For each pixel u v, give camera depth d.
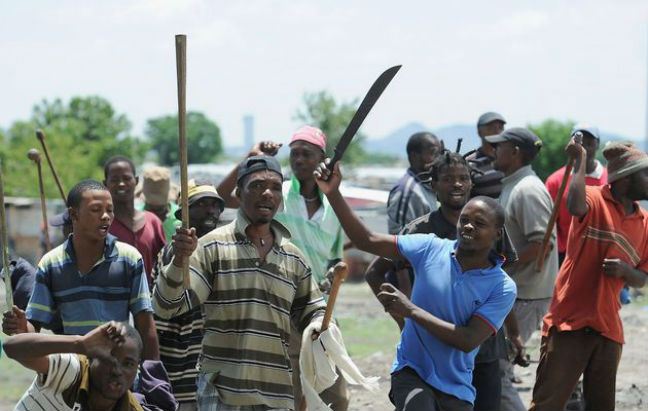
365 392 11.92
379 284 8.99
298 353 8.82
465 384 7.40
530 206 9.97
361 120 7.19
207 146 147.62
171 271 6.98
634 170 8.69
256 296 7.37
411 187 10.27
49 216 41.88
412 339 7.40
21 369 16.19
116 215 9.88
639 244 8.95
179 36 6.64
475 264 7.36
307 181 9.62
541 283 10.11
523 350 9.19
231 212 12.54
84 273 7.32
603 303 8.83
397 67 7.04
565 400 8.95
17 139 78.00
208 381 7.39
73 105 97.81
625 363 13.68
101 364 6.44
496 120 12.70
